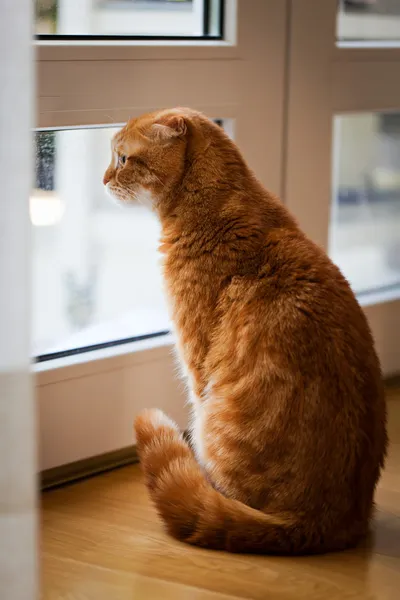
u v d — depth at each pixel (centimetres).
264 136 173
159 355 169
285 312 133
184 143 143
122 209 172
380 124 211
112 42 151
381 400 138
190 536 133
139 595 121
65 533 138
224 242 139
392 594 122
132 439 168
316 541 132
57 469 157
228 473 136
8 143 99
